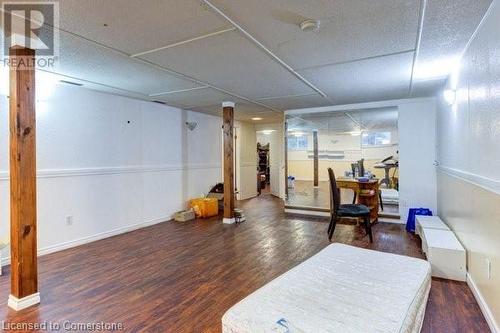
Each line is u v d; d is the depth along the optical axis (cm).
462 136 286
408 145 485
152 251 363
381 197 527
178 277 286
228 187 512
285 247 376
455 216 324
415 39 240
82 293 252
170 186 550
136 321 210
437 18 204
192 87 397
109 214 435
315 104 525
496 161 190
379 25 215
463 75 278
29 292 231
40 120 353
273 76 345
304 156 609
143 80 360
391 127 514
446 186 379
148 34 228
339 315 152
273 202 744
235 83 375
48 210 360
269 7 188
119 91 420
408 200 488
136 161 481
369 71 326
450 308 227
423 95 456
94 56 276
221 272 297
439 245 287
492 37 192
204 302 237
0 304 233
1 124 318
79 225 394
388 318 150
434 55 278
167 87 397
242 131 796
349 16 201
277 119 741
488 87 204
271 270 302
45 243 356
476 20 208
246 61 291
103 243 399
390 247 370
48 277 285
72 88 388
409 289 181
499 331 186
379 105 501
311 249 367
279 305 162
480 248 230
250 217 563
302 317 151
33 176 234
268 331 141
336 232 446
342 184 500
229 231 458
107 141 434
